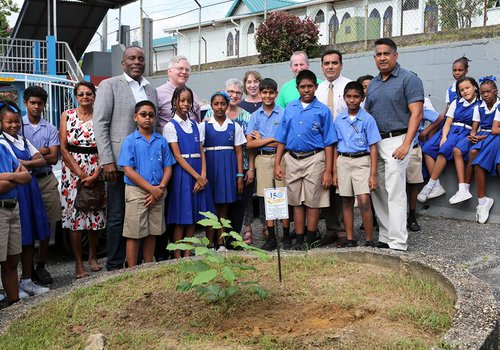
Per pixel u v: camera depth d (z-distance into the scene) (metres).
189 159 5.25
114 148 5.13
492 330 2.74
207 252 3.14
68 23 15.45
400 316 3.04
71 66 13.43
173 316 3.19
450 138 6.91
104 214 5.45
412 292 3.49
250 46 21.55
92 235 5.67
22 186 4.70
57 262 6.15
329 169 5.45
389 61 5.24
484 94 6.55
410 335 2.79
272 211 3.69
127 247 4.98
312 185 5.43
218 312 3.19
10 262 4.29
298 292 3.51
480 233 6.31
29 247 4.88
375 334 2.80
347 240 5.58
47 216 5.37
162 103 5.71
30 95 5.27
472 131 6.75
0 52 13.98
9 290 4.36
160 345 2.74
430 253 5.58
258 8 20.98
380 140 5.32
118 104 5.17
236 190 5.82
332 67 5.84
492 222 6.77
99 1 14.76
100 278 4.01
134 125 5.23
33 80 9.35
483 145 6.61
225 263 3.46
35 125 5.31
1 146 4.14
